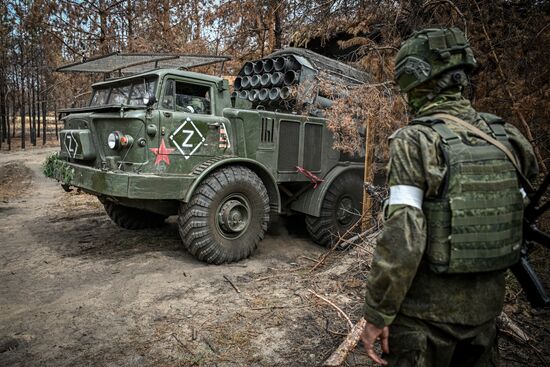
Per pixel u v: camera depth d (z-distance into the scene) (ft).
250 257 15.07
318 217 17.44
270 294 11.32
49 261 14.02
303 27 20.30
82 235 17.63
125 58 16.44
